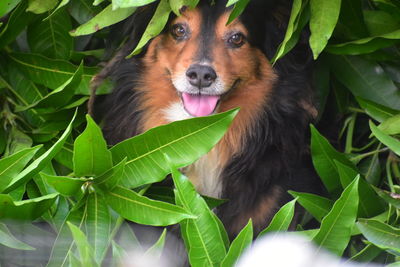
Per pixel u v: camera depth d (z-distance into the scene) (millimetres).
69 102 5492
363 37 5328
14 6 5027
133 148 4461
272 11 5512
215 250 4266
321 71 5578
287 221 4305
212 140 4398
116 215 4730
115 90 5668
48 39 5484
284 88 5605
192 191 4277
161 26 4691
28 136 5250
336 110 5836
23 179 4445
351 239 5359
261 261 4215
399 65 5531
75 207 4453
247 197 5594
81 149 4273
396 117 5102
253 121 5652
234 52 5359
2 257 4906
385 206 5051
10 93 5461
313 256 4297
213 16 5262
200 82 5223
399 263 4301
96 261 4219
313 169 5777
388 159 5414
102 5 5469
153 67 5578
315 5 4754
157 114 5723
